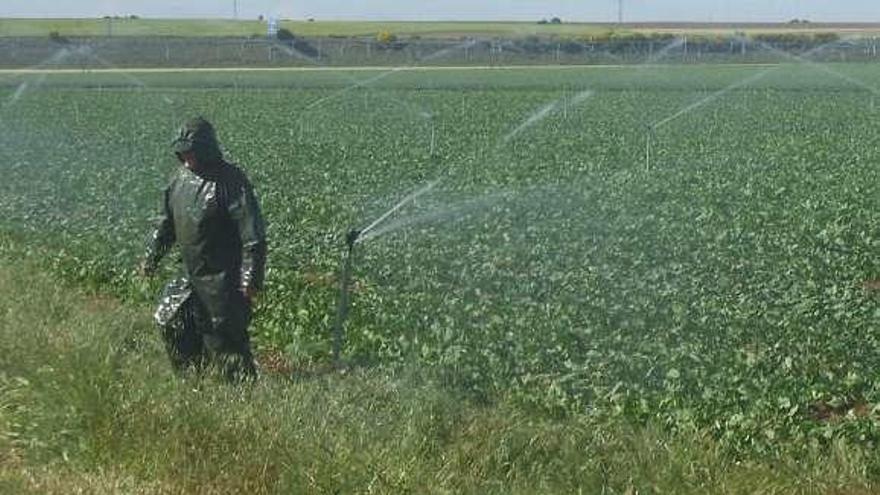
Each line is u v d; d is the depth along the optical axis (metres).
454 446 9.89
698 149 38.19
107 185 28.09
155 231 12.27
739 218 23.19
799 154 36.44
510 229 21.80
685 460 9.66
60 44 109.38
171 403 10.27
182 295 12.02
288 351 13.73
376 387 11.53
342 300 12.99
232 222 11.76
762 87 73.62
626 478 9.41
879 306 16.34
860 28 129.00
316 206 25.14
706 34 120.25
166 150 37.59
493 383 12.45
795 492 9.36
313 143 41.03
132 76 88.00
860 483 9.59
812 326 14.89
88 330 13.19
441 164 33.97
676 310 15.48
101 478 9.19
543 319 15.09
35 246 20.09
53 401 10.56
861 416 11.55
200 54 108.19
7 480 9.11
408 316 15.22
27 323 13.36
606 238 20.94
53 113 55.03
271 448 9.47
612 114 54.38
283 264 18.69
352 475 9.08
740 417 11.02
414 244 20.39
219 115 54.94
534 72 92.94
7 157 35.19
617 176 30.14
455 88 74.50
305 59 107.94
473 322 14.98
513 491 9.15
